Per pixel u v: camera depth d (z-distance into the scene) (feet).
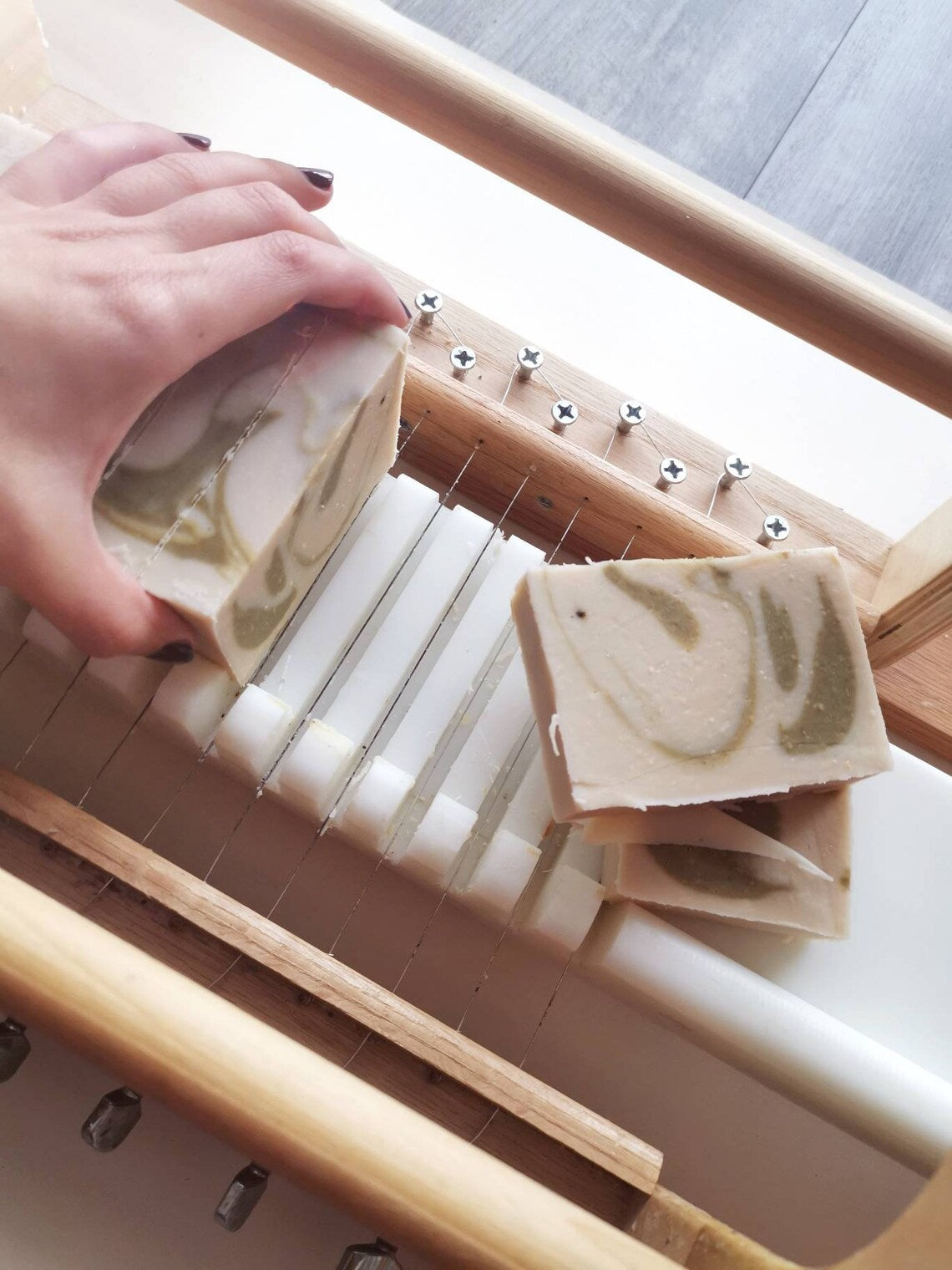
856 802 2.68
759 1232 2.52
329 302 2.16
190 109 3.67
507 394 2.88
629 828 2.28
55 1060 2.39
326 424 2.17
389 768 2.37
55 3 3.66
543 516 2.95
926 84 4.77
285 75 3.77
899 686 2.84
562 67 4.60
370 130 3.79
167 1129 2.37
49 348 1.87
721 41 4.72
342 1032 2.25
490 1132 2.22
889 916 2.59
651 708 2.18
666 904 2.29
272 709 2.37
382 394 2.29
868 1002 2.52
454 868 2.44
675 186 2.07
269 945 2.15
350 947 2.62
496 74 4.53
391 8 4.54
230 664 2.31
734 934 2.51
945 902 2.61
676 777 2.15
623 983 2.40
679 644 2.20
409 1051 2.13
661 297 3.73
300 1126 1.56
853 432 3.62
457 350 2.81
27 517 1.87
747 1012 2.35
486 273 3.68
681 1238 2.03
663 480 2.80
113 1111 2.01
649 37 4.67
